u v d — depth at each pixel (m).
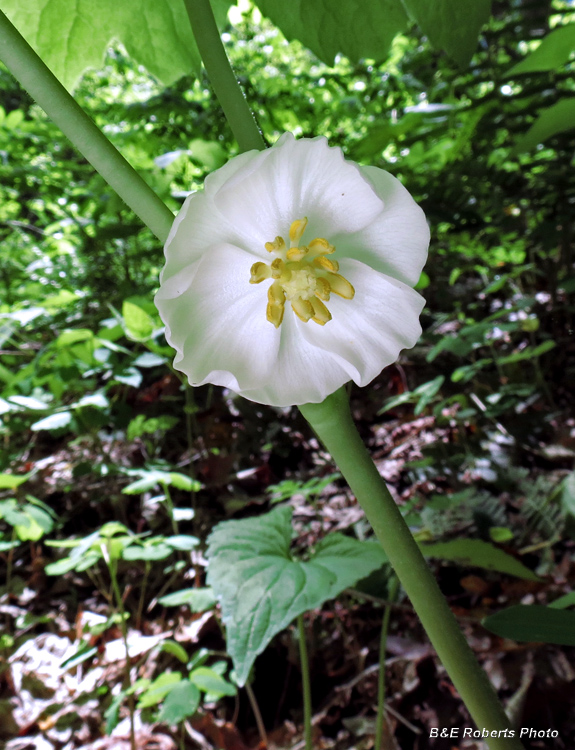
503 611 0.10
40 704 0.31
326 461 0.47
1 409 0.30
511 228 0.49
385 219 0.11
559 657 0.27
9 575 0.39
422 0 0.16
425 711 0.27
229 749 0.28
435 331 0.56
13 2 0.18
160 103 0.53
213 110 0.53
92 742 0.29
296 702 0.30
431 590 0.11
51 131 0.65
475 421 0.45
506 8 0.57
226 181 0.09
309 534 0.38
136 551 0.27
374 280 0.11
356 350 0.11
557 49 0.17
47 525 0.30
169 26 0.19
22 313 0.38
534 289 0.59
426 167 0.51
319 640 0.32
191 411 0.40
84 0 0.18
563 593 0.30
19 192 0.70
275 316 0.11
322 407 0.11
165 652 0.32
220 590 0.19
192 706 0.21
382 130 0.41
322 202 0.11
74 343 0.41
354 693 0.29
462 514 0.34
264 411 0.50
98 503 0.44
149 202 0.10
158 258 0.57
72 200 0.64
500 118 0.45
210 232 0.10
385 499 0.11
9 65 0.09
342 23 0.19
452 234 0.52
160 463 0.34
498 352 0.54
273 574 0.19
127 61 0.71
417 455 0.45
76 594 0.38
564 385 0.50
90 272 0.70
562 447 0.42
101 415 0.37
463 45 0.17
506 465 0.41
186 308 0.11
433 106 0.39
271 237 0.11
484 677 0.10
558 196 0.46
